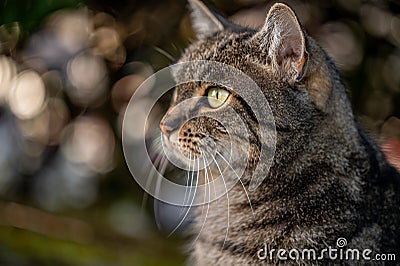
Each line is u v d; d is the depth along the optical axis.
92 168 1.54
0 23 1.11
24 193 1.58
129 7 1.31
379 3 1.33
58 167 1.57
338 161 1.06
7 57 1.32
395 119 1.36
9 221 1.42
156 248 1.40
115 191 1.54
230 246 1.07
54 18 1.31
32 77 1.40
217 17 1.13
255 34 1.08
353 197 1.05
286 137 1.05
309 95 1.05
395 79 1.36
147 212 1.50
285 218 1.06
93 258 1.32
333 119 1.06
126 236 1.45
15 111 1.46
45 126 1.48
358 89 1.35
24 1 1.11
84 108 1.44
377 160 1.08
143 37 1.33
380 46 1.35
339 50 1.35
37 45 1.35
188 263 1.13
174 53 1.30
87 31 1.35
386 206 1.06
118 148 1.46
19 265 1.24
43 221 1.45
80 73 1.41
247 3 1.33
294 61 1.05
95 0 1.29
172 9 1.31
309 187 1.06
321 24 1.35
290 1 1.32
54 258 1.29
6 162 1.54
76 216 1.49
